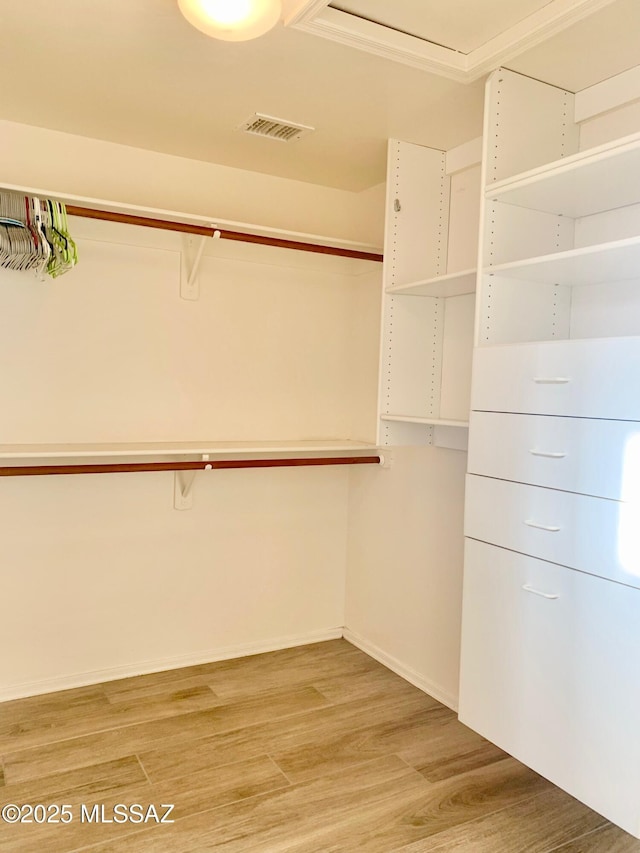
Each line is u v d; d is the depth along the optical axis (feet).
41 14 5.45
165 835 5.81
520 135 6.37
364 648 10.16
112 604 8.82
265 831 5.92
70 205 7.40
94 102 7.21
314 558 10.39
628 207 6.32
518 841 5.92
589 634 5.11
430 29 5.71
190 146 8.45
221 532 9.57
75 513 8.51
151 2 5.24
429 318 8.59
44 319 8.13
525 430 5.69
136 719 7.81
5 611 8.15
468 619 6.30
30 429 8.13
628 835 6.05
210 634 9.59
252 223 9.38
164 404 8.96
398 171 8.14
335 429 10.38
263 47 5.88
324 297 10.13
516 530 5.78
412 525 9.12
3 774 6.61
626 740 4.83
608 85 6.37
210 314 9.21
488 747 7.47
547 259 5.58
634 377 4.76
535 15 5.40
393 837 5.91
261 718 7.97
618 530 4.87
